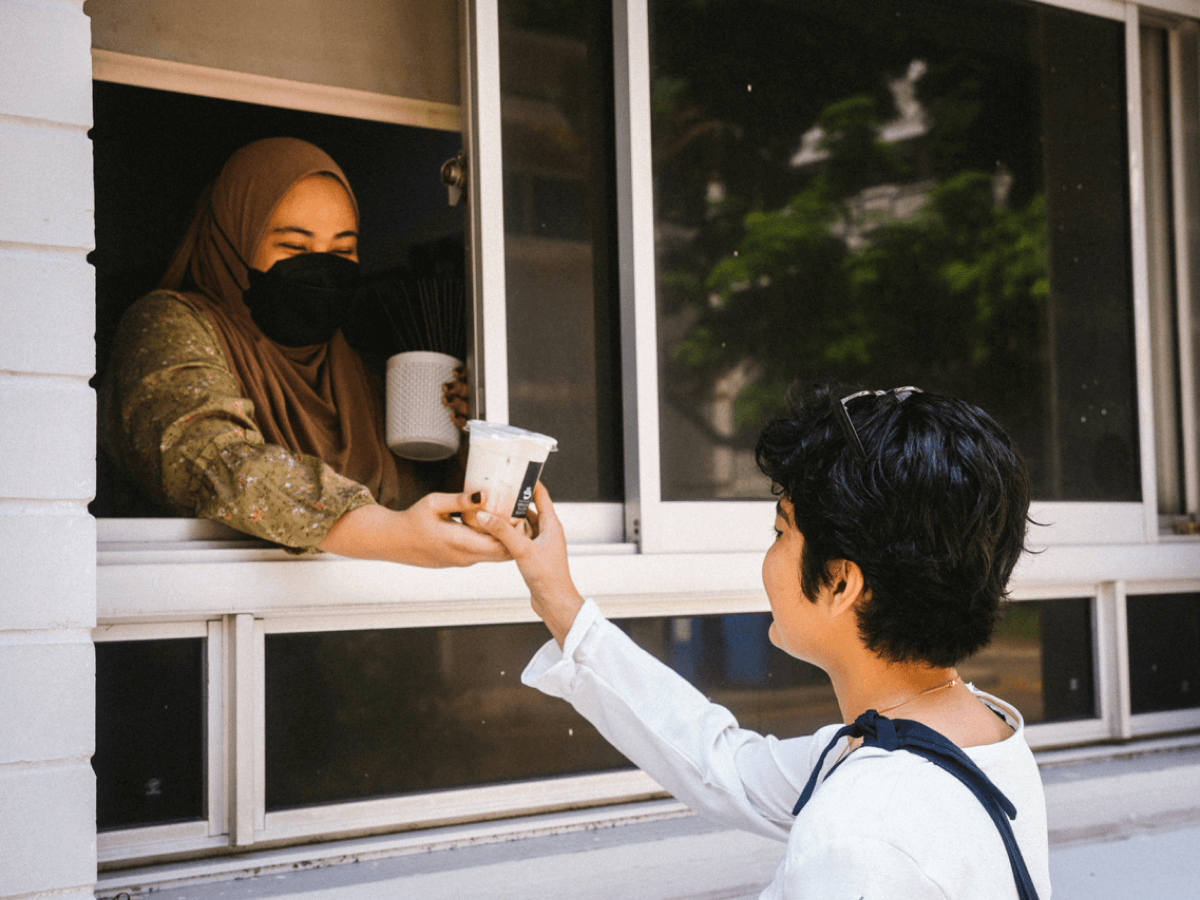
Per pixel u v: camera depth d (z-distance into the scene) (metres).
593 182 1.91
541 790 1.73
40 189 1.11
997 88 2.33
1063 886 1.94
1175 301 2.65
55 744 1.09
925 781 0.74
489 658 1.72
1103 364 2.43
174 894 1.41
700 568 1.86
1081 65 2.43
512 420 1.81
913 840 0.71
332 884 1.46
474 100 1.78
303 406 1.95
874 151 2.18
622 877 1.64
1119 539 2.38
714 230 1.98
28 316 1.10
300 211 1.94
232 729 1.52
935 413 0.82
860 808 0.73
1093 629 2.33
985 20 2.32
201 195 2.02
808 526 0.84
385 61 1.95
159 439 1.52
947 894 0.70
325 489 1.37
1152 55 2.65
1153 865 2.04
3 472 1.08
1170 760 2.27
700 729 1.18
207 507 1.42
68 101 1.13
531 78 1.85
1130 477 2.44
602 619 1.22
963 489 0.79
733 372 1.99
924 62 2.24
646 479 1.85
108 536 1.51
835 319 2.12
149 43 1.78
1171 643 2.45
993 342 2.30
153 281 2.16
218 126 2.21
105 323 2.12
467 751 1.69
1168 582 2.44
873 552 0.80
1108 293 2.45
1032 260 2.35
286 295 1.93
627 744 1.20
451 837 1.64
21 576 1.08
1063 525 2.30
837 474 0.81
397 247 2.13
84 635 1.12
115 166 2.14
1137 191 2.46
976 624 0.82
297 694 1.57
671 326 1.93
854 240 2.15
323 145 2.22
